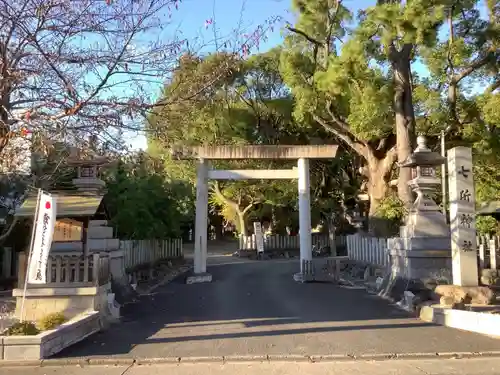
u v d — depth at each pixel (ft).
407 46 69.97
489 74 80.33
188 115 32.07
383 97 69.82
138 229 73.15
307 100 78.48
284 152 79.92
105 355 28.19
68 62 28.66
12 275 61.26
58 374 24.89
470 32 73.51
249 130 111.96
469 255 39.70
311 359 27.27
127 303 49.32
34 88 28.84
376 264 66.85
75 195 43.60
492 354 27.78
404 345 29.84
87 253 41.16
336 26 78.48
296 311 43.29
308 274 70.59
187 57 30.07
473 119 81.00
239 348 29.60
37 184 42.34
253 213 146.20
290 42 81.30
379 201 82.84
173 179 95.35
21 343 27.30
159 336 33.32
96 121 28.40
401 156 70.03
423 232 48.06
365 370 25.18
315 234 143.33
